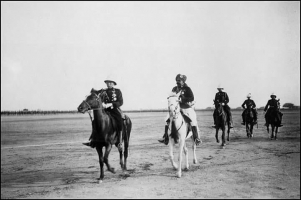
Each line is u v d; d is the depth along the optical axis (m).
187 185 7.79
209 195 6.89
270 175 8.58
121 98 9.47
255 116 17.80
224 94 14.62
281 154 11.77
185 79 10.05
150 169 10.09
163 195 6.98
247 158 11.22
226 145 14.76
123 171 9.41
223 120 14.00
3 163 13.24
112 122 8.76
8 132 29.64
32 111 99.50
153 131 24.64
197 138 10.23
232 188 7.40
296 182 7.79
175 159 11.79
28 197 7.52
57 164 12.48
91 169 11.05
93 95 8.38
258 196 6.74
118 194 7.18
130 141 18.47
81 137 23.64
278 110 16.50
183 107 9.85
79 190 7.76
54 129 31.94
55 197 7.23
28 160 13.78
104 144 8.62
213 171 9.27
